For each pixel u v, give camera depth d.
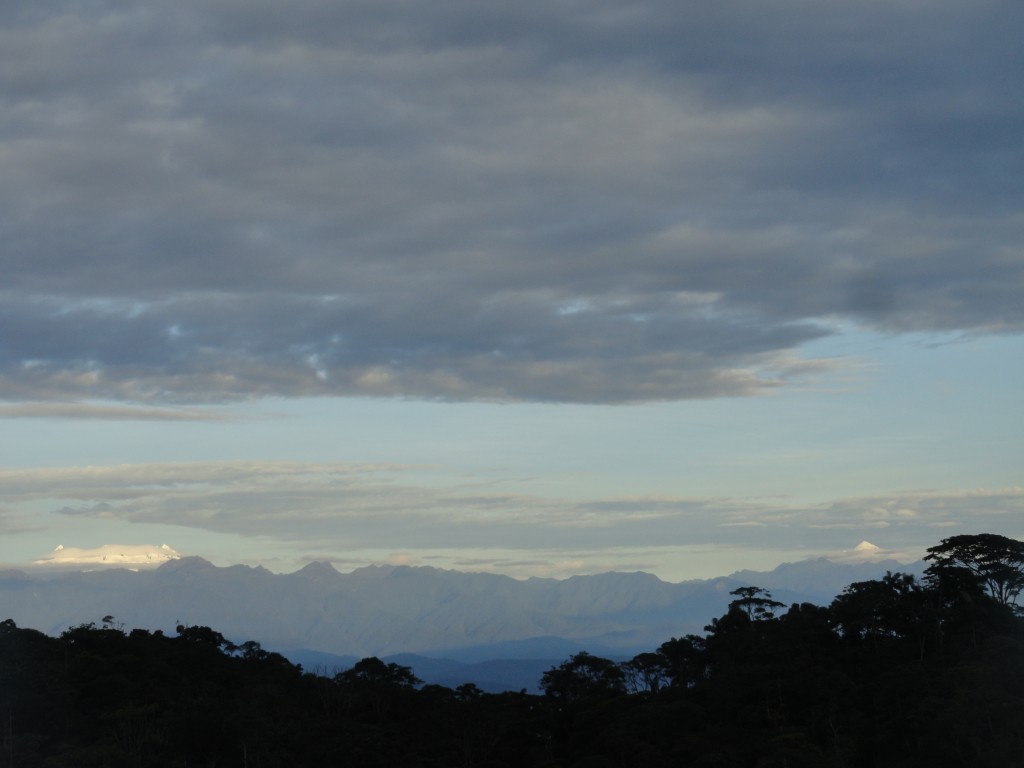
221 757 197.00
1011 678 172.88
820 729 185.38
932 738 167.12
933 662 193.50
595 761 197.62
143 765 186.00
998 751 155.50
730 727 195.25
